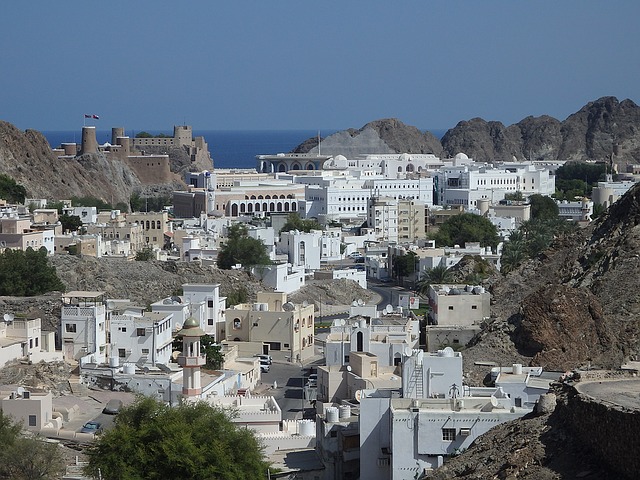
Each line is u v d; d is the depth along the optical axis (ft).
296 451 564.30
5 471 524.11
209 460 506.48
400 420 484.33
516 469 411.75
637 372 475.31
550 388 481.46
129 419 542.57
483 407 494.59
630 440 377.30
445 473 438.40
